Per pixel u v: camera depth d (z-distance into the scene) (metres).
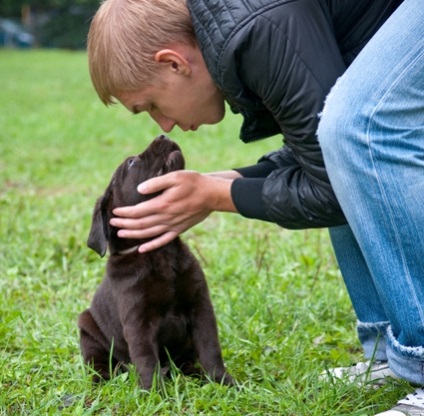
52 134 17.88
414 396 4.44
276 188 4.52
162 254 5.29
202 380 5.27
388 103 4.04
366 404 4.64
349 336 6.09
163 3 4.50
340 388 4.74
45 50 60.09
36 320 6.47
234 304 6.68
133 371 5.10
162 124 4.89
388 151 4.05
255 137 4.87
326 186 4.31
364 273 5.02
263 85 4.22
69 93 27.80
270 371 5.36
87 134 17.80
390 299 4.17
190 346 5.54
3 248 8.60
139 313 5.23
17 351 5.98
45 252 8.45
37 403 4.84
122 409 4.74
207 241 8.81
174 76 4.56
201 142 15.88
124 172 5.45
